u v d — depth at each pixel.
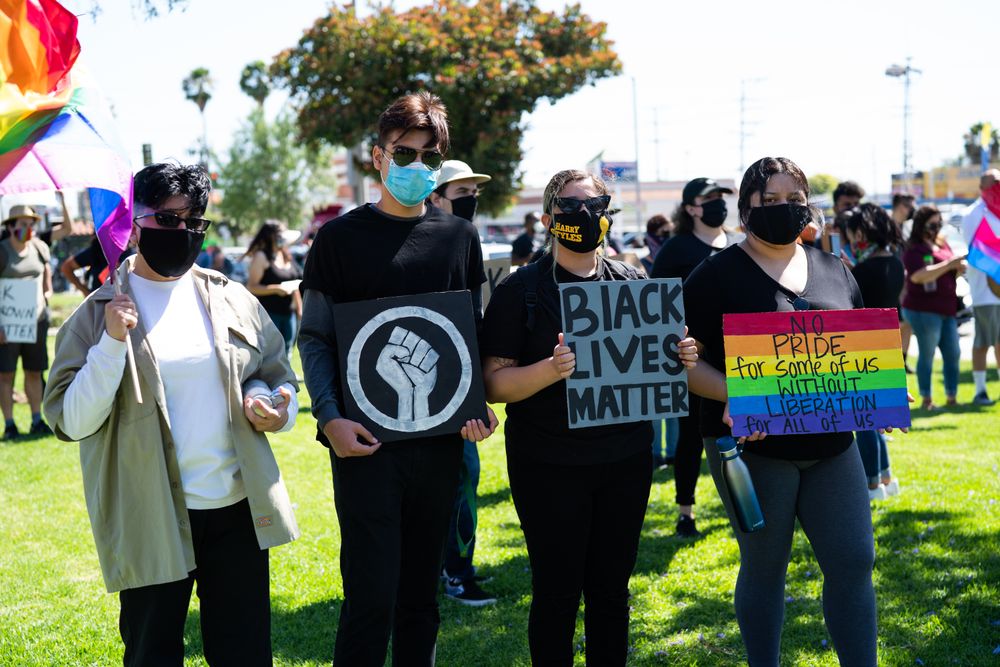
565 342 3.20
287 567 5.20
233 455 2.99
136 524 2.82
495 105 21.02
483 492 6.79
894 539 5.38
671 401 3.27
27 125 2.65
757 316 3.32
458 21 20.52
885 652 3.93
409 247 3.36
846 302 3.51
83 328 2.88
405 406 3.24
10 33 2.62
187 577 2.94
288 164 51.44
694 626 4.33
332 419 3.19
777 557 3.38
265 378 3.20
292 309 10.41
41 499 6.64
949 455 7.44
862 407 3.34
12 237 8.70
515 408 3.32
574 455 3.21
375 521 3.18
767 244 3.44
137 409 2.83
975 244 7.32
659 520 6.00
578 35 21.61
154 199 2.85
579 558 3.25
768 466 3.37
